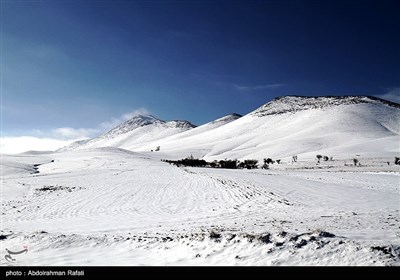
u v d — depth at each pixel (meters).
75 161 101.06
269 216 19.83
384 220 16.84
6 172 68.62
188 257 10.84
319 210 21.83
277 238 10.97
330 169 92.94
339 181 47.03
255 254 10.22
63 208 26.84
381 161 117.75
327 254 9.71
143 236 14.12
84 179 50.31
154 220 20.50
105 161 98.19
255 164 127.69
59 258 11.26
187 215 22.48
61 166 86.62
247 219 18.92
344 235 11.99
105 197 32.62
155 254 11.55
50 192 37.03
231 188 37.72
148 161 105.19
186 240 12.35
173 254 11.33
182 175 57.69
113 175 56.38
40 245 12.66
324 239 10.65
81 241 13.20
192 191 36.41
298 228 13.74
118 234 15.17
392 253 9.29
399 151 149.00
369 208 22.59
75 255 11.63
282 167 112.19
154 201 29.97
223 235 12.06
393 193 32.75
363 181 47.09
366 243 10.09
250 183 43.16
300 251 10.04
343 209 22.12
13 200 31.77
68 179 50.28
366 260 9.03
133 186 41.62
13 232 14.91
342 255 9.53
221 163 111.69
